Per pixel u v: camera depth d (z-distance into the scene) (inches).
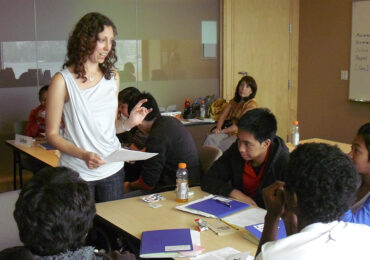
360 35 229.3
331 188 41.8
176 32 231.1
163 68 230.4
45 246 41.6
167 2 226.5
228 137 184.4
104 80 91.4
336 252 41.9
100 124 90.2
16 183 197.3
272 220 54.5
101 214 86.4
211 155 122.3
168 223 81.9
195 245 71.4
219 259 66.9
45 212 40.9
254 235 72.8
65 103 89.0
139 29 221.0
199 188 103.3
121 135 161.8
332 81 248.8
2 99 192.5
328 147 44.4
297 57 268.2
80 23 85.7
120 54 217.8
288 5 260.2
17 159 188.1
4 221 83.2
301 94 269.7
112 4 212.2
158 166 116.8
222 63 245.3
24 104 197.3
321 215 42.5
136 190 116.6
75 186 43.3
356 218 67.9
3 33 189.3
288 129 272.1
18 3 190.7
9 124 195.2
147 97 121.6
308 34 260.5
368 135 73.7
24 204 41.6
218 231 76.6
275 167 93.2
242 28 247.3
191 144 121.6
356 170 43.5
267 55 257.6
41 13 195.8
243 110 204.5
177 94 236.1
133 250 83.4
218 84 247.8
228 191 95.7
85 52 85.3
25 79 196.1
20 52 193.6
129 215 86.0
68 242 42.1
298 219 45.1
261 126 89.6
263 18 253.1
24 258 40.4
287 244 42.6
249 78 207.0
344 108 243.3
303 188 42.6
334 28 244.5
